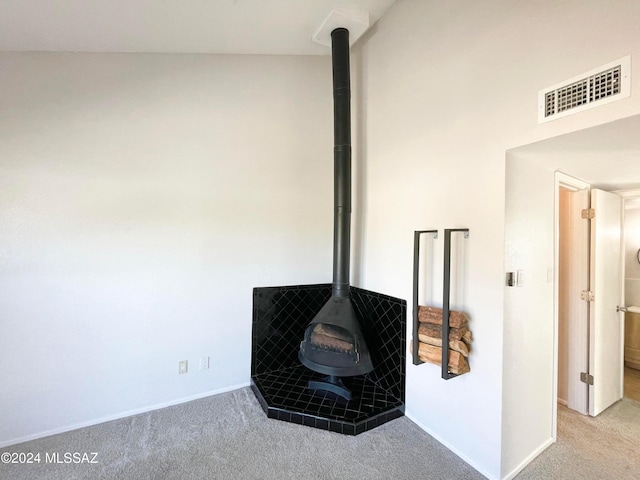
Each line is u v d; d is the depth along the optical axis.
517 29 1.58
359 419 2.15
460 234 1.92
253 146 2.75
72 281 2.14
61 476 1.72
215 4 1.93
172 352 2.47
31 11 1.69
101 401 2.23
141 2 1.77
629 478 1.77
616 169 2.04
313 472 1.77
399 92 2.42
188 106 2.51
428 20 2.14
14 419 1.99
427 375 2.15
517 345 1.79
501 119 1.67
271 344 2.88
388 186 2.54
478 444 1.79
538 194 1.93
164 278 2.43
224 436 2.08
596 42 1.27
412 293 2.26
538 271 1.95
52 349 2.09
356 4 2.31
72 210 2.14
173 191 2.46
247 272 2.75
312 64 2.97
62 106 2.11
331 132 3.05
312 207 3.00
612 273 2.62
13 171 1.99
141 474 1.74
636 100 1.16
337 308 2.46
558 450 2.01
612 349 2.61
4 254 1.97
